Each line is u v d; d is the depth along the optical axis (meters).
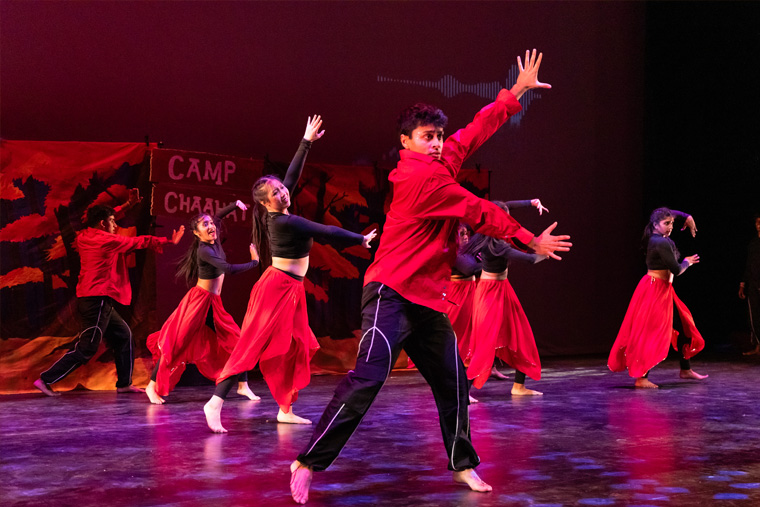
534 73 2.67
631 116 8.70
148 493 2.59
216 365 5.00
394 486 2.65
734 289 8.32
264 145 6.62
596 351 8.45
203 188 5.94
